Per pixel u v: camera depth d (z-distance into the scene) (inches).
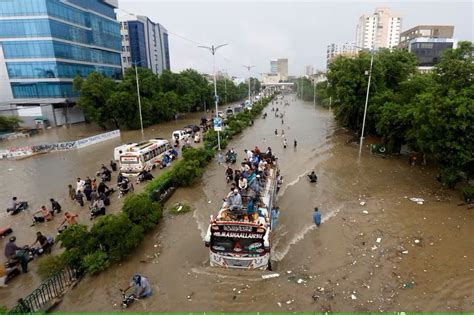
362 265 478.6
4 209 748.0
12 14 2041.1
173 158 1182.3
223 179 954.1
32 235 611.2
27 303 373.1
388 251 516.1
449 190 794.2
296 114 2925.7
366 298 401.4
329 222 637.9
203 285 434.6
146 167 1011.3
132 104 1945.1
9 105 2183.8
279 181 847.7
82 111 2394.2
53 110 2166.6
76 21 2327.8
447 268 462.0
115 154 1079.0
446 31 3376.0
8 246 491.5
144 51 3720.5
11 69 2142.0
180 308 391.9
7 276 457.1
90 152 1368.1
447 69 745.0
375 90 1408.7
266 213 495.8
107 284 447.2
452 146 684.1
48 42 2086.6
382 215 659.4
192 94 2711.6
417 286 422.9
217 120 1272.1
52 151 1398.9
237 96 4783.5
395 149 1170.6
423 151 915.4
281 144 1486.2
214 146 1337.4
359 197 772.0
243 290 421.1
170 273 470.6
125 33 3555.6
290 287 426.0
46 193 856.9
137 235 530.3
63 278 440.5
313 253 521.3
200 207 738.8
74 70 2315.5
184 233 606.5
